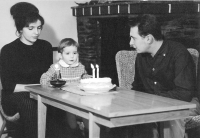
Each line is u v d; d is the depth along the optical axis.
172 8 3.45
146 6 3.24
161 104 1.75
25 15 2.83
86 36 3.93
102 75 3.83
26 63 2.94
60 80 2.38
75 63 2.75
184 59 2.28
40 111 2.32
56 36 3.96
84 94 2.04
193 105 1.75
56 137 2.62
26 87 2.45
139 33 2.29
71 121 2.82
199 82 2.40
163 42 2.37
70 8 4.03
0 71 2.88
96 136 1.72
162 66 2.37
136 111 1.59
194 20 3.67
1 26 3.55
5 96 2.79
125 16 3.38
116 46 3.69
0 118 3.51
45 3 3.83
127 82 2.83
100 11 3.64
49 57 3.12
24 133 2.73
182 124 2.05
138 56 2.57
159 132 2.13
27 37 2.87
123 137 2.42
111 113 1.53
